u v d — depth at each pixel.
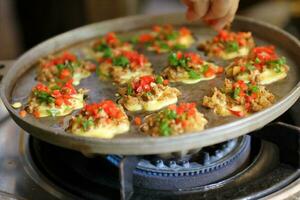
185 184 0.55
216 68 0.67
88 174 0.57
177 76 0.66
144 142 0.49
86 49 0.76
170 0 1.44
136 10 1.25
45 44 0.74
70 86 0.64
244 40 0.72
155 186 0.55
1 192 0.55
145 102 0.61
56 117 0.60
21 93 0.66
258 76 0.64
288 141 0.54
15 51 1.23
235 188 0.54
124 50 0.74
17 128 0.66
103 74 0.69
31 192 0.55
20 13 1.19
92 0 1.19
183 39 0.76
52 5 1.16
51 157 0.61
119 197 0.53
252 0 1.05
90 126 0.56
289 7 1.05
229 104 0.59
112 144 0.49
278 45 0.71
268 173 0.55
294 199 0.52
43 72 0.69
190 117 0.54
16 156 0.61
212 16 0.63
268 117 0.52
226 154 0.56
